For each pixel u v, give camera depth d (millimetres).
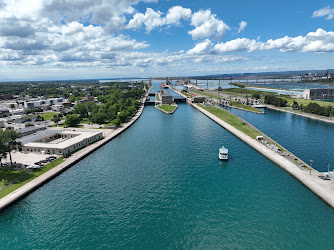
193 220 83625
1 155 126375
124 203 94562
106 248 71312
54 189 106875
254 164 132500
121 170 127250
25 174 117312
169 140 185375
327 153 147625
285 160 132000
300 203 93125
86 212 88875
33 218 86000
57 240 74875
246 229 78875
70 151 152750
